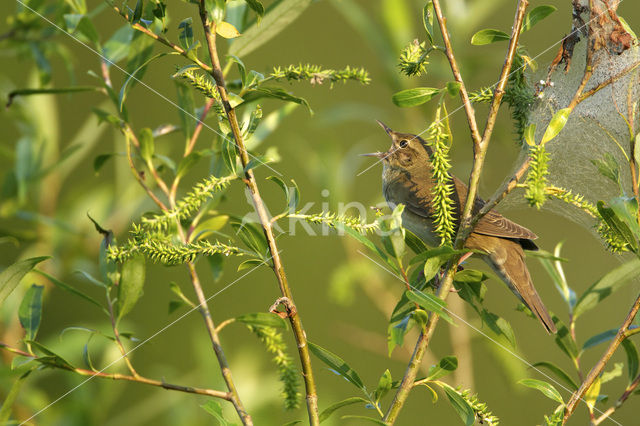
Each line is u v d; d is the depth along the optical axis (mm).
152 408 5520
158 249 3670
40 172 6113
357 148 7055
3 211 5980
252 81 3820
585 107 4477
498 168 7551
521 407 8750
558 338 4629
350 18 6965
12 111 6328
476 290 4336
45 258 4086
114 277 4352
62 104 9234
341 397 8625
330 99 10305
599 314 9367
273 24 4660
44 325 7789
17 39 6094
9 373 4762
